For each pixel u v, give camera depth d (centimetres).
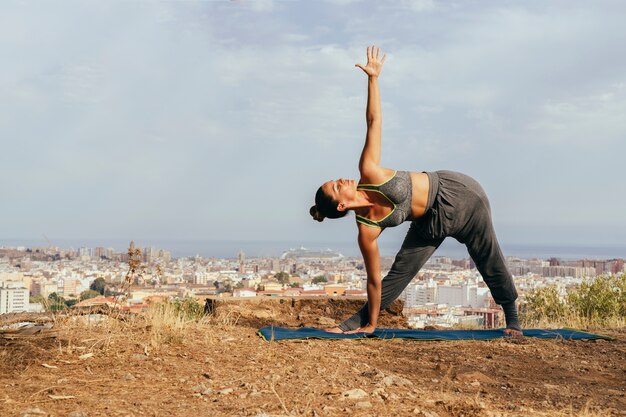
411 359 486
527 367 478
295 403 318
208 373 380
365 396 337
